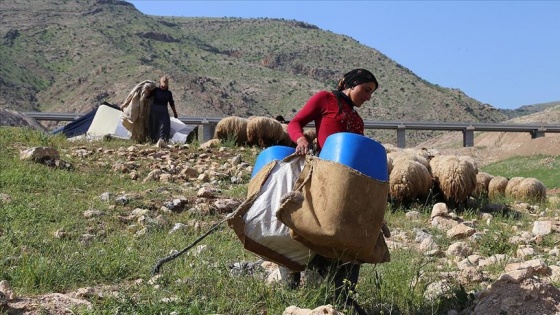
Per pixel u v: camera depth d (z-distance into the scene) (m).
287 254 5.23
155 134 16.92
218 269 6.38
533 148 45.41
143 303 5.23
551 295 5.16
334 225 4.86
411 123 77.06
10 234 7.73
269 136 17.64
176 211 10.02
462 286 6.09
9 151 13.75
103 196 10.25
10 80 180.62
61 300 5.24
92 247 7.61
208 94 183.38
